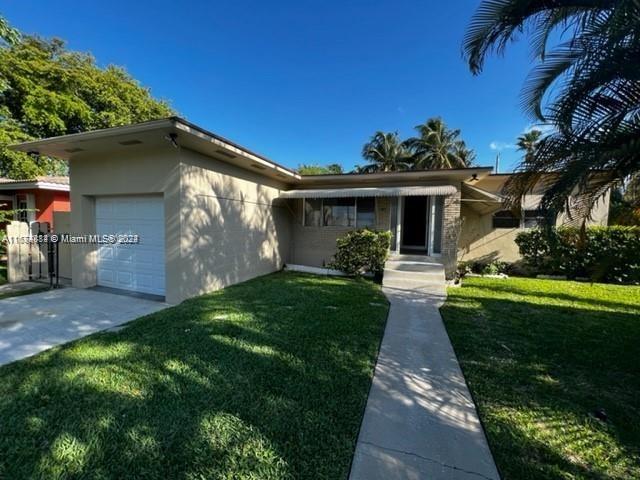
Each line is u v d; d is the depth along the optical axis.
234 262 11.47
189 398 4.00
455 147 39.59
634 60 4.14
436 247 14.04
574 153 4.50
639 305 9.11
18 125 19.02
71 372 4.64
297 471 2.88
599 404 4.08
